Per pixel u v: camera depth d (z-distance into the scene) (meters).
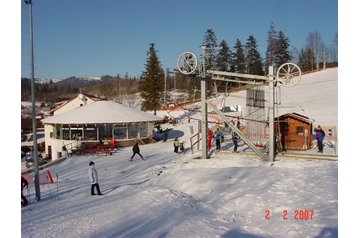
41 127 71.69
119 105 37.38
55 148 35.50
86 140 33.91
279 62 79.88
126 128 34.00
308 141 21.53
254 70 79.94
